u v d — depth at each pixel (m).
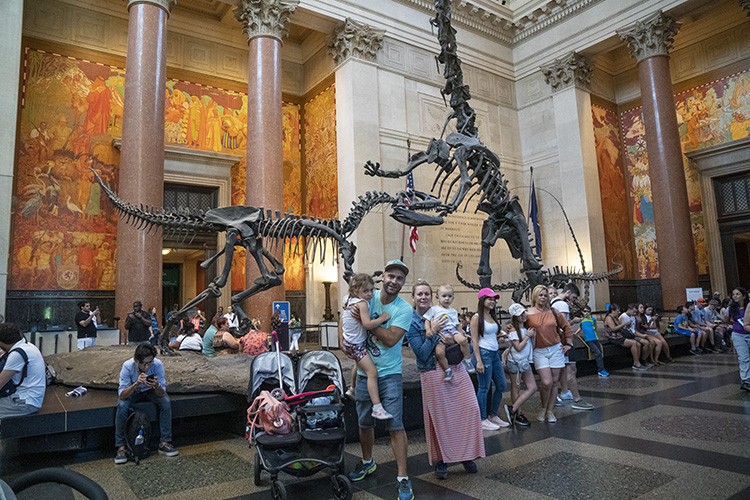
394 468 4.05
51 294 12.56
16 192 12.44
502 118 18.84
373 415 3.33
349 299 3.60
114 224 13.64
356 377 3.69
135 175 10.93
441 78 17.50
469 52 18.34
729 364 9.55
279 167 13.20
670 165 14.88
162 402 4.68
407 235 15.62
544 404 5.43
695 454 4.04
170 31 15.41
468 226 17.28
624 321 9.60
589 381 8.12
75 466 4.33
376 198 7.69
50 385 6.05
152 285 10.80
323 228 7.17
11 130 9.80
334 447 3.49
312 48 17.31
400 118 16.16
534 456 4.18
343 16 15.24
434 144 7.62
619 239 18.09
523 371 5.24
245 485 3.75
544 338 5.41
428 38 17.23
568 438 4.70
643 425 5.05
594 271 16.73
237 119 16.27
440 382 3.80
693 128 17.53
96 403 4.89
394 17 16.48
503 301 17.75
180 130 15.18
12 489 1.15
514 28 19.30
